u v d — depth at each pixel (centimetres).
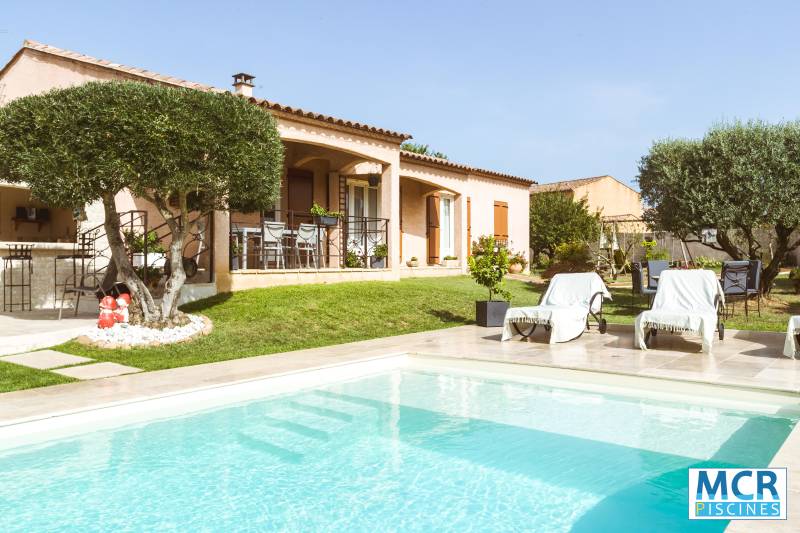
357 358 692
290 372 605
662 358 662
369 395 571
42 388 530
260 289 1118
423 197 1833
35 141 702
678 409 506
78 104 688
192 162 745
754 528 235
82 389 525
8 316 956
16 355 686
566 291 902
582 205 2900
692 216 1258
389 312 1066
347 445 419
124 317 793
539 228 2777
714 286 791
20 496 329
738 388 513
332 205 1520
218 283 1070
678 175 1289
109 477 359
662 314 718
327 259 1484
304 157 1402
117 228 807
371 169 1598
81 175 694
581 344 789
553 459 385
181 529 288
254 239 1235
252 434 445
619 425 461
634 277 1116
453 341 835
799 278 1500
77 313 981
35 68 1155
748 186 1177
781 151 1177
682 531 279
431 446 416
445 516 302
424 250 1834
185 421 478
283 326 895
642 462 377
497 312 1021
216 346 765
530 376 641
